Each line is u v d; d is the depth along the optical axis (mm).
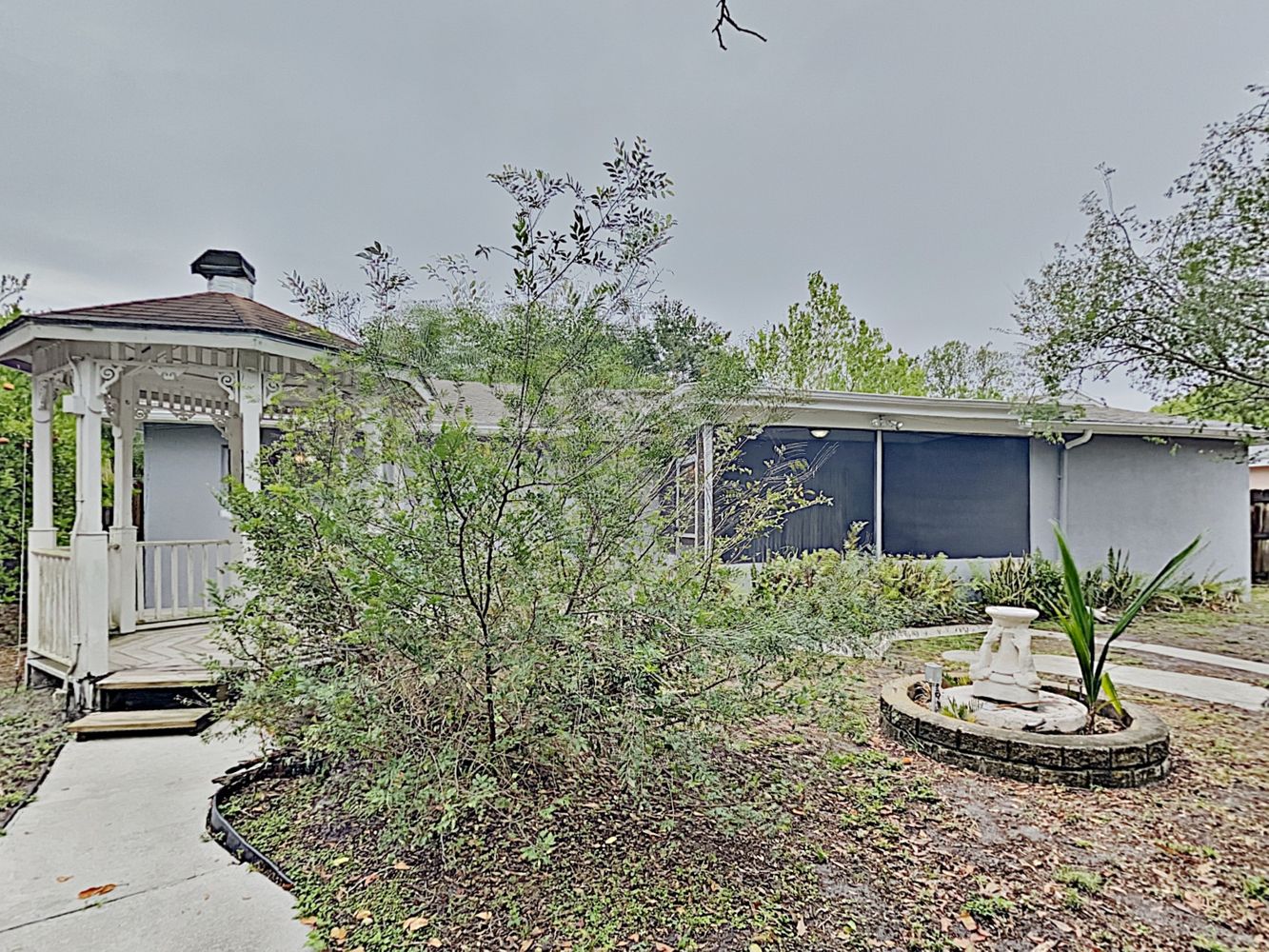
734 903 2760
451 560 2861
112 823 3467
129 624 7066
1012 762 4074
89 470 5410
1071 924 2682
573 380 3262
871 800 3754
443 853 3000
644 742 2922
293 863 3061
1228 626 9461
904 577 8969
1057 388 8289
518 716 3146
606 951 2469
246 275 7602
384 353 3430
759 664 3148
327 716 3064
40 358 6246
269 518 3439
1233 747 4727
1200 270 6836
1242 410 7238
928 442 10297
